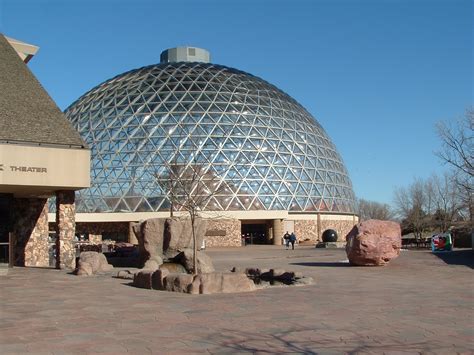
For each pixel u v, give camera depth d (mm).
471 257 32156
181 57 78625
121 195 59281
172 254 25453
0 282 18750
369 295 14945
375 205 110375
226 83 69750
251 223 64812
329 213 66688
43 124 24766
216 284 15516
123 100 67125
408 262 28609
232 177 60469
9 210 27281
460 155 36312
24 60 32406
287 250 48688
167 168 55969
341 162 76125
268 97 71000
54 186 23938
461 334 9664
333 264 28656
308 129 71562
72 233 25609
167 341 9148
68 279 19891
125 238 59344
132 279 19797
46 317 11430
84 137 64750
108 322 10852
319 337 9430
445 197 77125
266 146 64375
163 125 63000
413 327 10281
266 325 10500
